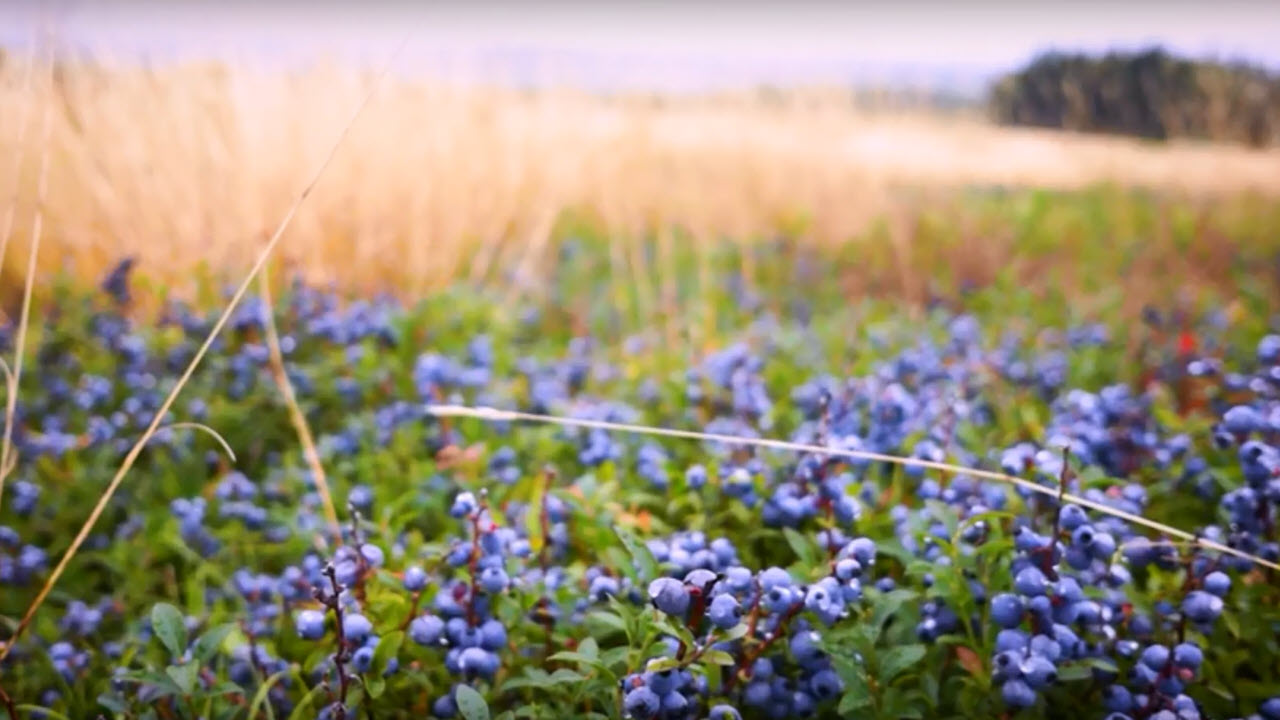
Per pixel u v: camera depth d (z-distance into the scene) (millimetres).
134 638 2691
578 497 2738
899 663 2053
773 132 8844
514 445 3715
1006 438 3531
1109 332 5211
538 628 2350
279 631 2641
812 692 2100
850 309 6242
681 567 2176
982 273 7305
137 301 5059
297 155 5664
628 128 8180
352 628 2062
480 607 2254
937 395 3707
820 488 2480
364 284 5781
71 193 5105
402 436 3748
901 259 7316
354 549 2375
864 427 3232
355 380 4184
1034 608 1963
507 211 7059
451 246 6375
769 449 3041
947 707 2248
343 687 2049
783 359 4934
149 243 5312
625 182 8039
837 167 8758
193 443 3918
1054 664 2010
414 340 4871
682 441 3645
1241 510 2385
